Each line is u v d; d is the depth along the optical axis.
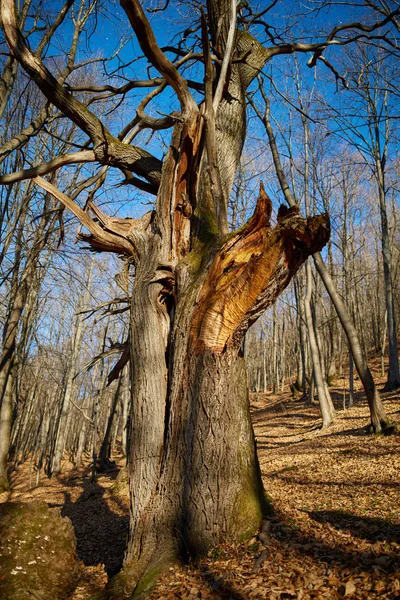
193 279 5.95
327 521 5.46
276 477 9.64
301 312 27.36
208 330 5.41
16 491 16.58
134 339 6.12
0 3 5.93
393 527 4.97
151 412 5.73
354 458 10.05
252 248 5.46
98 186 7.51
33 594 5.05
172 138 6.47
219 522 5.02
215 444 5.17
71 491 15.28
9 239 13.73
